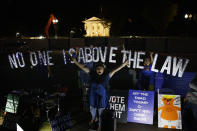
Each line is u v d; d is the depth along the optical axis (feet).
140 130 17.07
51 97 19.77
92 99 16.72
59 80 27.76
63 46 39.40
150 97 18.08
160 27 29.60
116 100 18.56
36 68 30.71
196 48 32.32
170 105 17.26
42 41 39.29
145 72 21.30
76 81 27.27
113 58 30.14
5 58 33.58
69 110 20.75
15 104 18.62
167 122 17.12
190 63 27.07
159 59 28.81
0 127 17.81
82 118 19.40
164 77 22.18
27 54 35.17
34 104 18.39
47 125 17.26
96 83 16.55
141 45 34.32
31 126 17.01
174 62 19.33
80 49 22.74
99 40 36.09
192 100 13.71
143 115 18.08
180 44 32.60
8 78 29.66
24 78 29.25
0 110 20.84
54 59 33.27
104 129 15.90
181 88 21.95
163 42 33.91
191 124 13.73
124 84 24.07
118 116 18.48
